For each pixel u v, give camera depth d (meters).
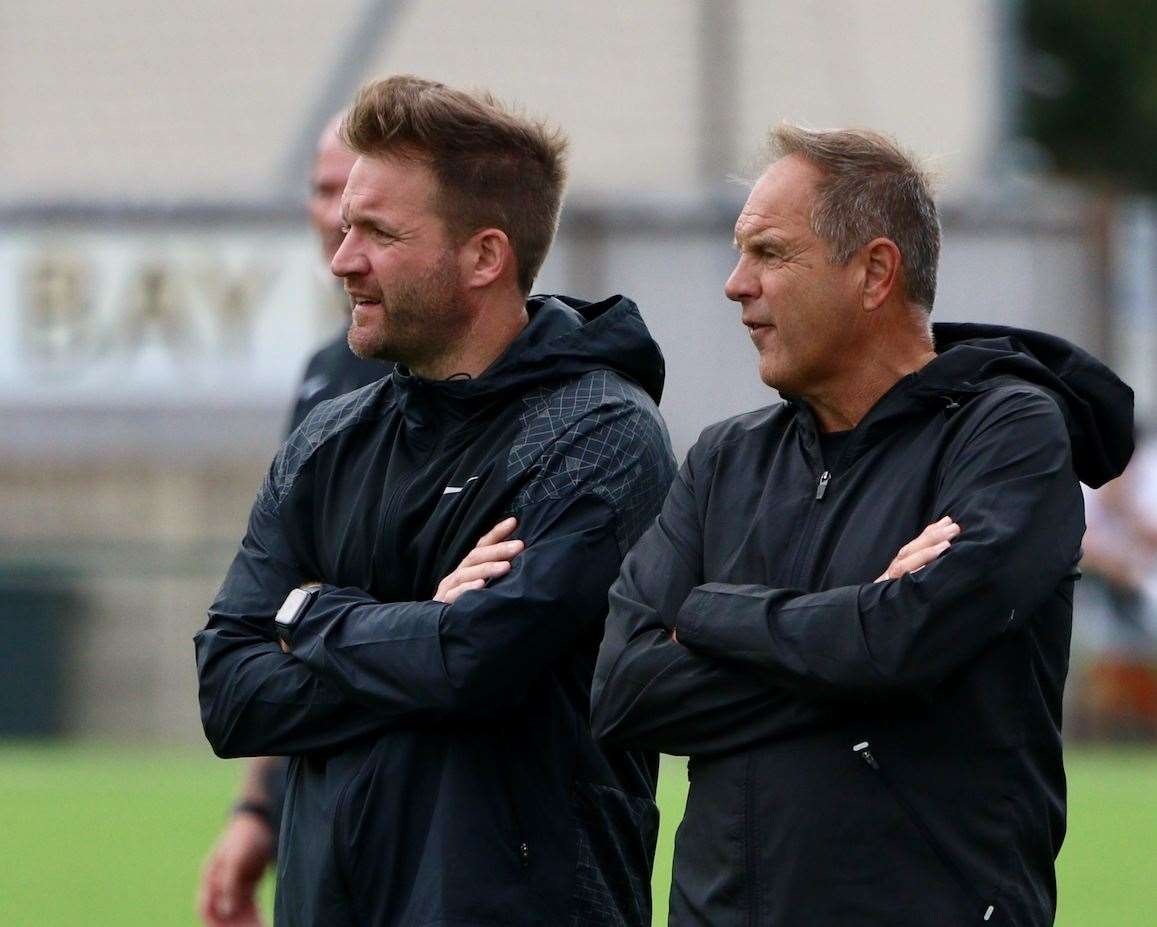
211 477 60.78
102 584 57.34
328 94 72.56
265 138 71.94
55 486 60.81
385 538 13.44
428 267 13.45
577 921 13.05
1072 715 56.09
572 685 13.37
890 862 11.62
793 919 11.71
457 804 12.90
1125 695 55.78
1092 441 12.56
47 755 52.19
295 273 61.16
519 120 13.84
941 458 12.14
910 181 12.56
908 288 12.55
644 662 12.41
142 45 73.50
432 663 12.75
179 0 74.25
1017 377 12.38
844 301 12.40
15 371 61.12
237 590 14.01
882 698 11.62
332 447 13.96
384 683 12.88
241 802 18.70
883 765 11.70
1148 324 62.84
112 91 72.81
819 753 11.81
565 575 12.96
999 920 11.61
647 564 12.85
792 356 12.47
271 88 72.62
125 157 71.69
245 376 61.12
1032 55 119.94
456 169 13.49
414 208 13.46
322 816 13.12
